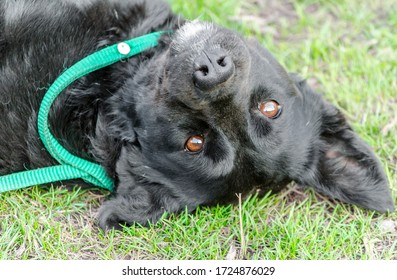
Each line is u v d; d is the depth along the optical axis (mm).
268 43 5938
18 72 4445
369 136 5332
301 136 4355
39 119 4391
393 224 4750
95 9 4637
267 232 4652
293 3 6359
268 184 4418
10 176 4492
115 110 4410
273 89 4180
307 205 4852
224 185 4293
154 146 4199
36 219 4520
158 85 4137
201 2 6055
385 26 6152
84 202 4699
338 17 6254
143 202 4328
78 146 4496
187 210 4371
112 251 4449
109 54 4477
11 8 4516
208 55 3773
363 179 4555
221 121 3938
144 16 4746
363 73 5742
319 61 5918
